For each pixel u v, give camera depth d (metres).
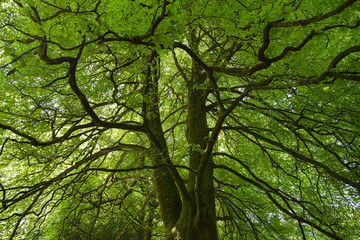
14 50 2.40
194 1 2.33
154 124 6.19
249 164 8.31
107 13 2.12
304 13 2.82
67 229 5.96
